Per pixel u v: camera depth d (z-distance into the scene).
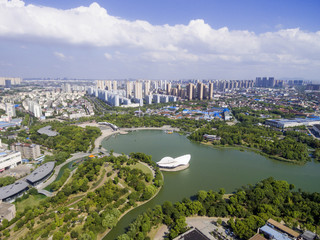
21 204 179.75
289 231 136.75
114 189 194.75
